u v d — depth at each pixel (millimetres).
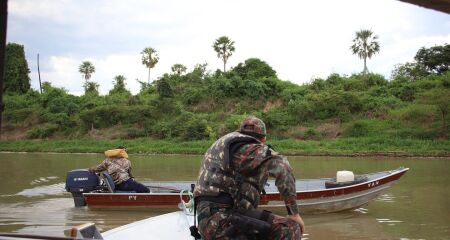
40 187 13492
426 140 28391
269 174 2869
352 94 34938
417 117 31953
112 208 9469
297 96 38406
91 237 3381
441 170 17547
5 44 1919
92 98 44281
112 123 38250
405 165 19859
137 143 33656
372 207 10055
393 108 34469
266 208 8984
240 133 3096
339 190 9203
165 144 32531
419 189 12617
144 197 9328
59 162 23156
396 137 29516
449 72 37812
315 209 9289
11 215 9148
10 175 16906
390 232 7656
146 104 39031
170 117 37312
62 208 9922
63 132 39094
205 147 30875
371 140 29125
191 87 42844
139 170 18719
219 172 2906
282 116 35188
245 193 2865
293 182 2828
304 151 26984
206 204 2896
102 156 28203
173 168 19547
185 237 4480
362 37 47125
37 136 39281
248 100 39438
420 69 42656
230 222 2814
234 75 42500
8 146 35219
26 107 44344
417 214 9203
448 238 7188
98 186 9953
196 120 34406
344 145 28484
